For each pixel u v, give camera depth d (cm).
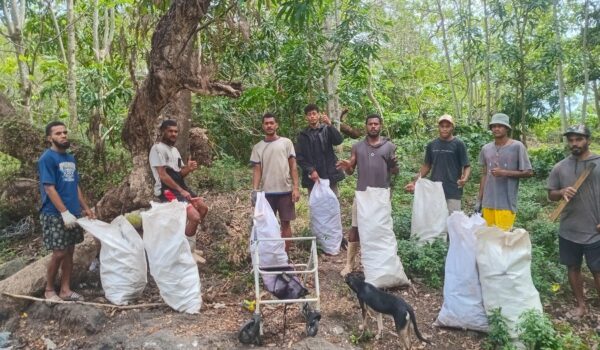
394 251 454
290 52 823
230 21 504
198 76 496
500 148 480
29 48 875
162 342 356
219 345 356
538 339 354
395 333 389
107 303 437
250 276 476
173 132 480
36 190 682
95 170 713
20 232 683
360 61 830
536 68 984
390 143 500
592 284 487
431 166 539
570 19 1044
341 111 964
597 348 382
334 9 888
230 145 1071
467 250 395
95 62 862
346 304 430
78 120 908
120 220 448
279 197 500
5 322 430
